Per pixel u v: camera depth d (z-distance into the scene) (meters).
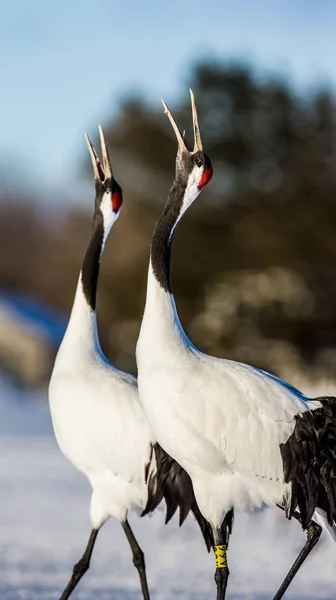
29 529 14.38
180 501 9.66
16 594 10.43
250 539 14.38
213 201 41.03
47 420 30.97
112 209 10.61
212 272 39.97
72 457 10.01
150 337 9.05
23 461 21.36
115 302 41.19
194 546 13.81
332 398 9.28
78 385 9.91
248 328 39.38
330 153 41.97
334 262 40.06
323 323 39.56
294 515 9.09
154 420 9.04
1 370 48.25
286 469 8.99
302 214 40.44
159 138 41.00
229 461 8.95
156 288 9.12
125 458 9.73
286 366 38.69
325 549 13.64
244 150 41.03
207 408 8.86
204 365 9.02
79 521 15.20
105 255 41.47
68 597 9.99
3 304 50.94
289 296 39.72
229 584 11.34
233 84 40.91
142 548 13.59
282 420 9.00
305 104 42.19
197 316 40.22
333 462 9.12
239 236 40.41
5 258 68.25
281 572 12.09
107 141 41.94
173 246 40.25
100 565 12.27
